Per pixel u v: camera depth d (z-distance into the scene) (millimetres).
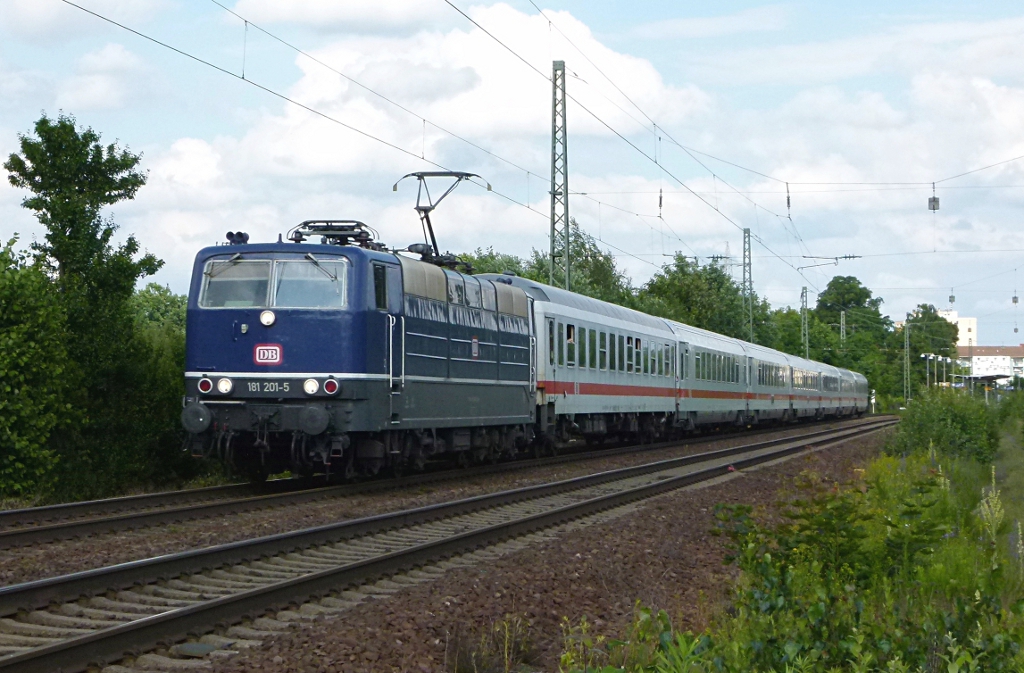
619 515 15609
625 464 25125
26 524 13172
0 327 16031
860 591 9125
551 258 33781
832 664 6609
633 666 7160
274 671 6812
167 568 9617
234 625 8016
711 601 9555
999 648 6691
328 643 7371
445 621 8227
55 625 7941
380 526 13055
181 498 15969
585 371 26969
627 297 53625
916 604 9055
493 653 7637
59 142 18203
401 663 7145
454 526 13828
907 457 24875
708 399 38438
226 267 16609
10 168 18203
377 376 16484
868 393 85125
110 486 17625
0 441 15656
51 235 17938
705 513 15945
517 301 22656
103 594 8844
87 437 17766
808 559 9992
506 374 21719
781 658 6527
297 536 11430
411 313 17547
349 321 16125
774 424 53375
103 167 18719
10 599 8078
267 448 16219
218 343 16406
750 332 62250
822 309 145125
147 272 18797
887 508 14508
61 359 16484
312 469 17578
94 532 12422
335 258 16359
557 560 11156
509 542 12703
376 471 17438
